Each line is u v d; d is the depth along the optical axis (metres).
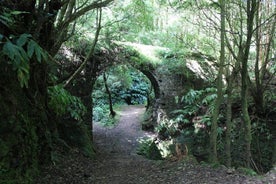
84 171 6.06
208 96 10.72
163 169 5.91
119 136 14.45
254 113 9.84
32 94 5.11
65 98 6.25
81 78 10.05
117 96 21.67
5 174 3.73
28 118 4.70
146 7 7.07
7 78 4.24
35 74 5.16
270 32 8.80
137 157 10.25
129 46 11.71
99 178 5.67
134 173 6.02
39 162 5.16
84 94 10.24
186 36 9.81
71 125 8.34
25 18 4.63
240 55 6.05
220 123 10.28
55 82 6.23
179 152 7.14
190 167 5.71
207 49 10.33
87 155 8.00
